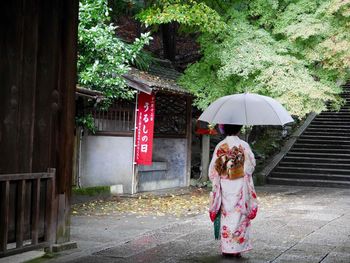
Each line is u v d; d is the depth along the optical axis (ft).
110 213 33.40
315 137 66.69
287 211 34.06
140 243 23.50
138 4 59.47
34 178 19.84
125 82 40.27
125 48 40.16
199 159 59.82
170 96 49.08
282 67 42.73
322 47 42.73
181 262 19.80
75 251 21.80
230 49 44.34
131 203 38.22
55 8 21.18
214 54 44.88
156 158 49.34
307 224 28.50
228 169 20.38
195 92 46.39
